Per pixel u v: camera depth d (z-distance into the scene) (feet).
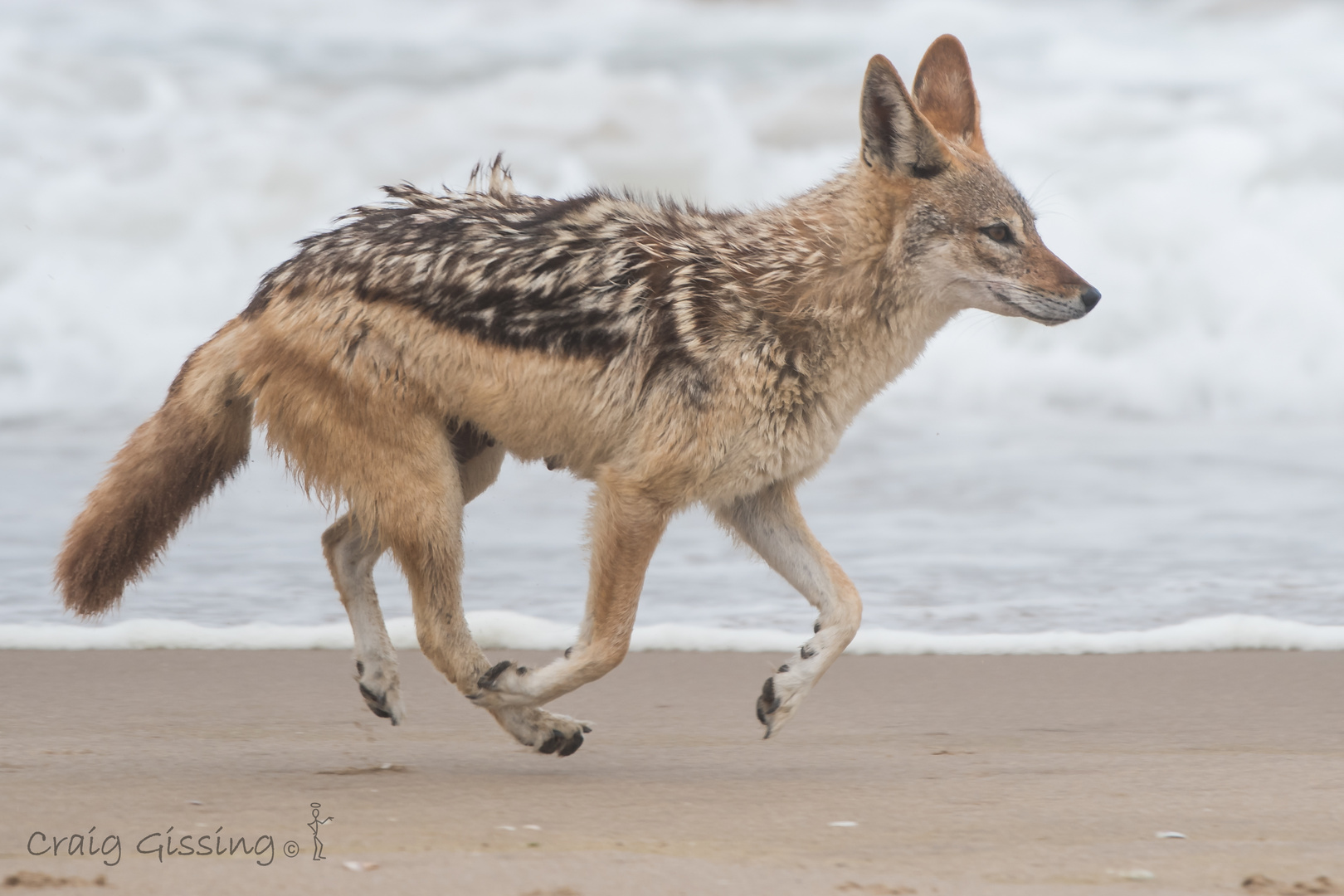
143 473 44.21
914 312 44.24
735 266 42.29
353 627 45.55
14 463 84.02
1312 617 59.00
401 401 41.37
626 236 42.39
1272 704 48.26
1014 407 103.50
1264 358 106.93
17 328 109.19
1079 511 76.59
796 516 44.06
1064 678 52.06
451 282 41.29
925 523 74.38
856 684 51.60
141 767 39.32
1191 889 28.02
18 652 53.93
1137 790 37.17
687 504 42.01
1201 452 90.79
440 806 34.88
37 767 38.96
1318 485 81.61
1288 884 27.96
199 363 44.29
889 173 43.83
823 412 42.86
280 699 48.73
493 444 45.73
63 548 44.57
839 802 35.78
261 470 84.69
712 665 54.44
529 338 41.45
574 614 59.52
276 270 43.52
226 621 58.39
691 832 32.58
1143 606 60.59
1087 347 108.78
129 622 56.70
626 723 46.52
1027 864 29.76
